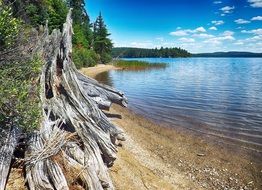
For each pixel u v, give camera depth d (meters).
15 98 7.82
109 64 90.00
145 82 47.66
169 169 12.68
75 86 11.70
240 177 12.41
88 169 8.18
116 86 40.75
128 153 12.81
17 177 7.74
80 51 67.94
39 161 7.78
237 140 16.75
